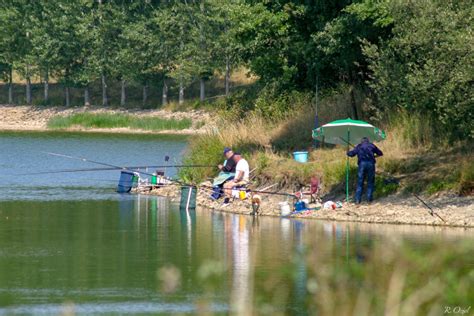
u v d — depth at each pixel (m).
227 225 76.19
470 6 76.69
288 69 105.38
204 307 43.16
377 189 82.25
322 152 96.44
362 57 97.00
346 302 40.97
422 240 65.00
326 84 109.25
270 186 90.50
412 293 37.78
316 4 98.94
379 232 70.00
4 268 57.47
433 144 87.56
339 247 62.66
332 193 85.81
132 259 60.28
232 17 104.75
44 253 62.66
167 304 48.12
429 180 81.00
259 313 45.56
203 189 93.88
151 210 87.19
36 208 88.06
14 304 48.31
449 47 74.25
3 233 71.75
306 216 80.06
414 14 77.94
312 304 46.59
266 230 72.56
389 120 95.69
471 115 75.50
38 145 184.62
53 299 49.44
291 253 61.53
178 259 60.06
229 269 56.47
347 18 93.44
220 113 138.25
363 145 80.56
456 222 73.31
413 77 76.12
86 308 47.44
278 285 51.69
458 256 38.97
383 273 41.50
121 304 48.19
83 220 79.44
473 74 73.38
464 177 78.81
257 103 119.62
